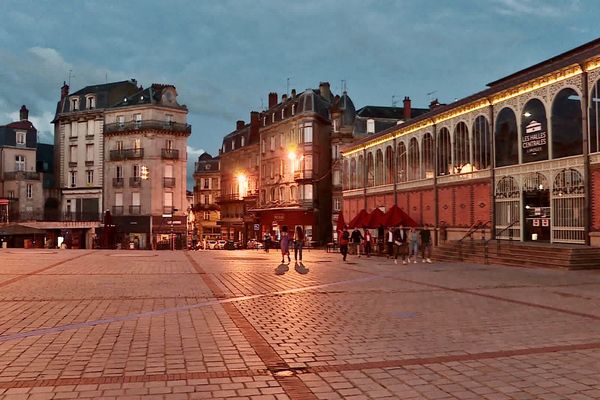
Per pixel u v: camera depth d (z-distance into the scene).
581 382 5.73
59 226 57.72
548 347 7.31
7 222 55.34
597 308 10.55
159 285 14.37
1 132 61.09
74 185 63.03
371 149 39.44
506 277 16.73
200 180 93.50
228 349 7.16
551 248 20.30
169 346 7.31
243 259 26.03
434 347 7.33
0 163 60.62
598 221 20.53
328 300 11.75
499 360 6.64
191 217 98.50
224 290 13.43
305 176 55.22
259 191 64.50
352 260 26.05
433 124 31.42
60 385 5.54
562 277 16.61
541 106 23.47
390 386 5.58
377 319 9.41
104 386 5.51
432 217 31.48
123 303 11.12
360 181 41.12
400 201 35.16
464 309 10.48
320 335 8.08
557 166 22.52
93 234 59.31
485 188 26.95
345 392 5.38
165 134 60.69
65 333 8.11
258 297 12.20
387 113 57.12
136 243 59.19
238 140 74.12
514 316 9.67
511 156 25.25
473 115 27.92
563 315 9.76
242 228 72.88
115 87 64.88
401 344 7.50
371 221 29.56
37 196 61.22
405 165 34.69
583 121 21.09
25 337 7.83
